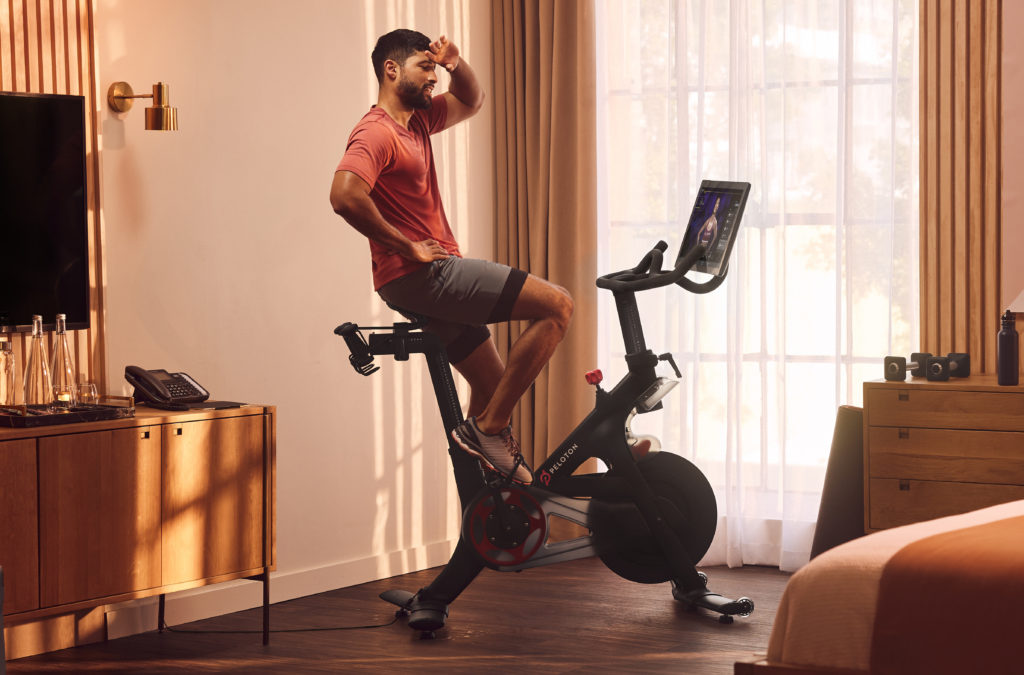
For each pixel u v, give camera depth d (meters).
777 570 4.37
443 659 3.17
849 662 1.82
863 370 4.30
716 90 4.50
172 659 3.19
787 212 4.38
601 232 4.70
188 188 3.64
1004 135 3.98
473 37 4.72
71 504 2.95
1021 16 3.95
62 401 3.04
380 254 3.34
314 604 3.86
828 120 4.34
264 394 3.87
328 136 4.10
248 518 3.36
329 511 4.09
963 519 2.13
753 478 4.45
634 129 4.68
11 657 3.17
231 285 3.77
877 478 3.77
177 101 3.61
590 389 4.64
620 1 4.67
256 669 3.09
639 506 3.55
